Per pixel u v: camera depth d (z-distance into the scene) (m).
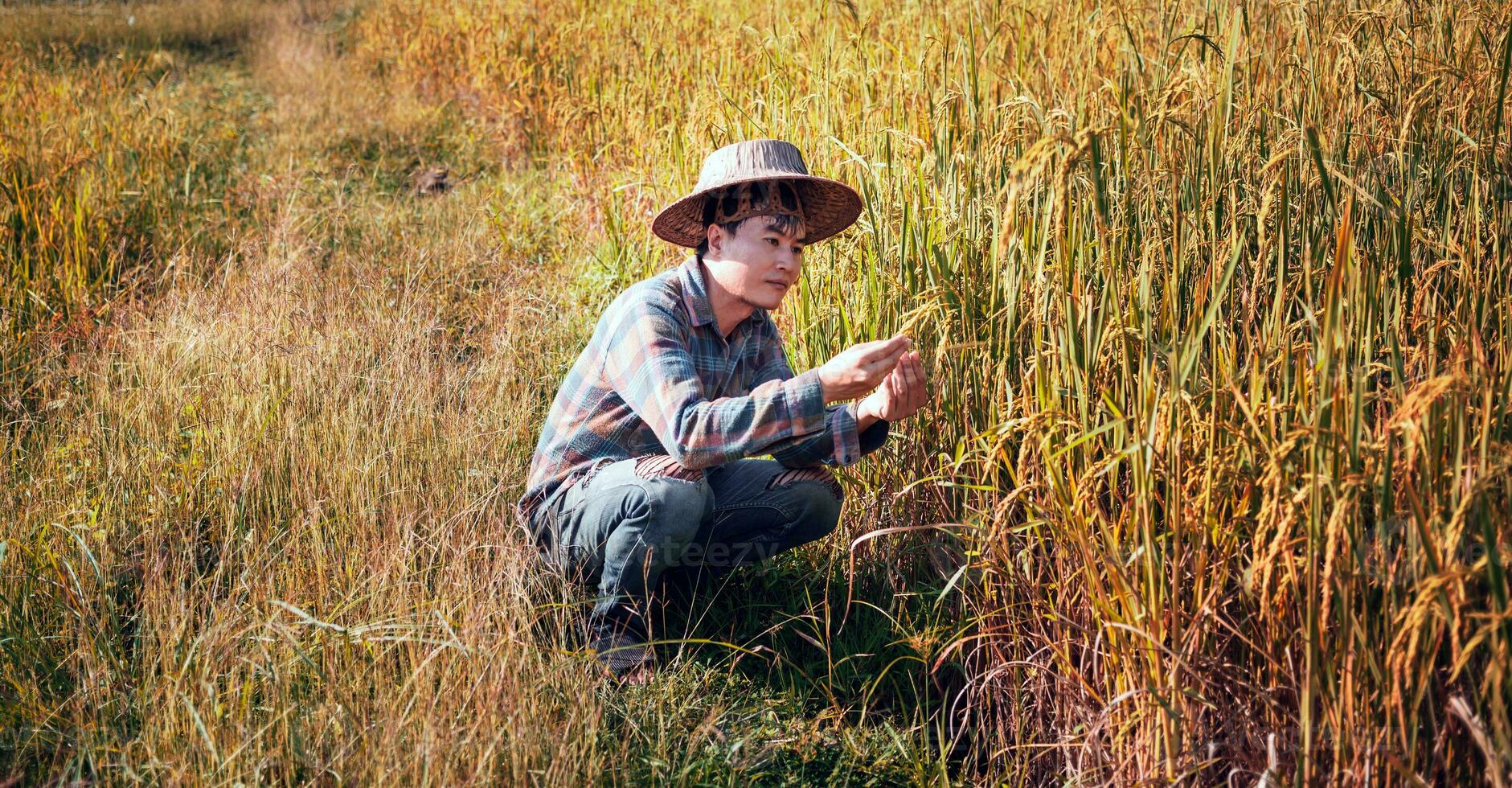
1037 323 2.27
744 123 4.29
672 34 6.52
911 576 2.88
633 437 2.77
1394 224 2.35
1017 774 2.41
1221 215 2.45
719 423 2.40
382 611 2.58
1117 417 1.97
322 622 2.36
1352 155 2.74
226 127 8.22
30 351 4.15
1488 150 2.70
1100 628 2.13
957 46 3.79
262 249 5.41
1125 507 2.13
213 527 3.03
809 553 3.07
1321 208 2.54
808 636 2.79
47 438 3.56
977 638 2.54
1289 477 1.83
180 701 2.26
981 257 2.64
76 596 2.62
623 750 2.34
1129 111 2.53
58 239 5.00
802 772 2.46
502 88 8.36
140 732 2.30
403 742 2.19
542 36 8.23
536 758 2.21
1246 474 1.94
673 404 2.46
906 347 2.31
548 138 7.31
